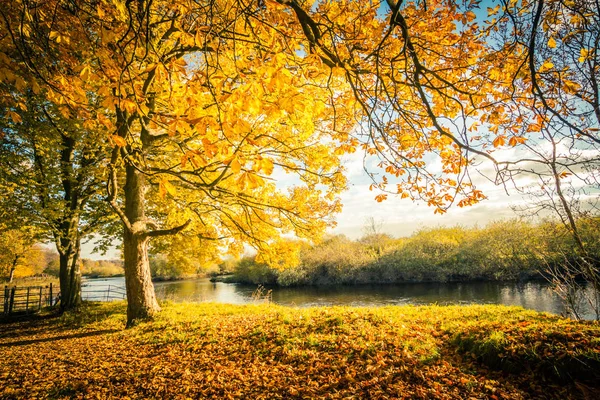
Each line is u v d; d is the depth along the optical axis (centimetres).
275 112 227
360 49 421
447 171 558
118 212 967
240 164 215
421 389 482
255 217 1005
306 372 574
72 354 796
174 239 1490
